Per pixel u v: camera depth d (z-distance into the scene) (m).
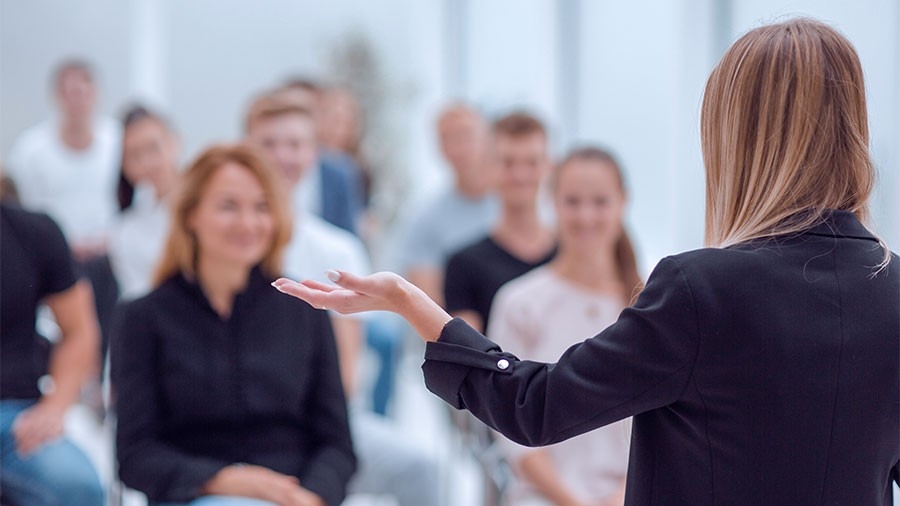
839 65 1.34
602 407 1.29
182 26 7.18
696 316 1.27
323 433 2.79
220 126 7.30
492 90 6.79
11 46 6.84
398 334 5.14
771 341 1.27
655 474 1.34
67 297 3.08
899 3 3.09
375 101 7.41
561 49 5.64
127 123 4.30
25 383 2.96
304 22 7.39
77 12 6.95
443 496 3.73
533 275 3.35
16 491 2.85
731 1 4.03
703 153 1.44
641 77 4.80
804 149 1.32
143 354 2.66
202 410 2.68
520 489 2.90
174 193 2.77
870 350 1.30
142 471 2.58
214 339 2.71
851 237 1.34
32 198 5.77
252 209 2.73
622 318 1.32
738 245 1.34
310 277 3.41
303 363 2.78
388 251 7.30
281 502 2.55
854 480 1.30
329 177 4.62
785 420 1.27
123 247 4.15
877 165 1.58
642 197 4.80
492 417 1.36
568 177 2.96
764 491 1.27
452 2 7.37
